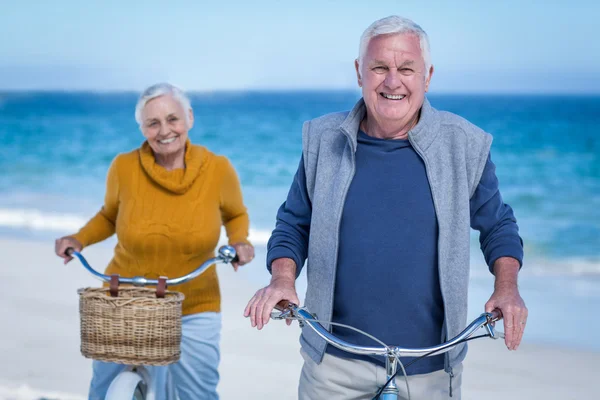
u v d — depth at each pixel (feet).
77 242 16.05
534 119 144.15
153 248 16.25
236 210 17.26
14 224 61.41
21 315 32.37
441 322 12.01
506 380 25.52
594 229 63.98
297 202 12.95
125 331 13.29
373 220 11.91
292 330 30.07
